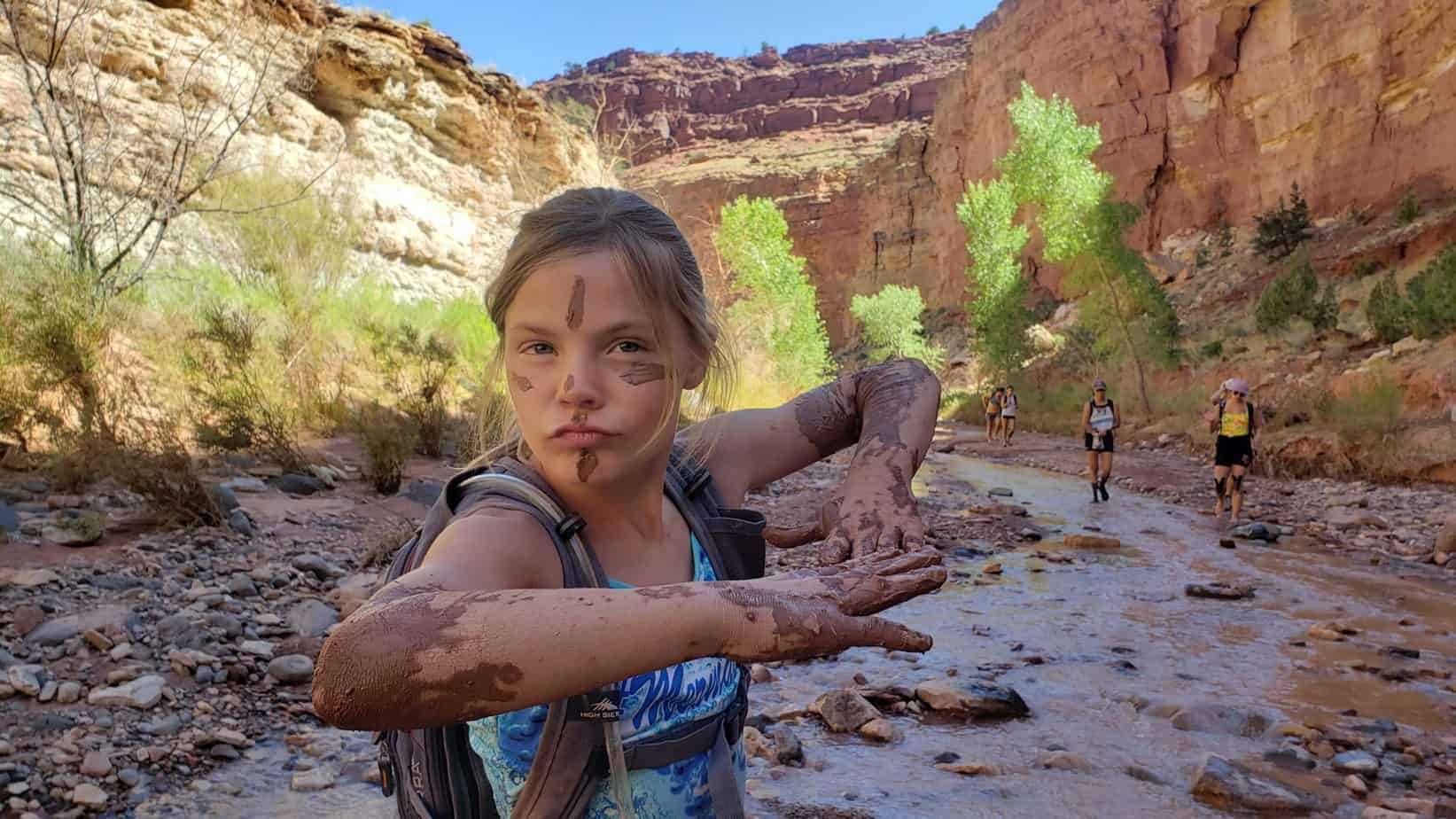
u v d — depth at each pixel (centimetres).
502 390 95
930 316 7344
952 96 7412
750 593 69
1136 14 5366
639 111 13275
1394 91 4025
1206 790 321
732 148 12250
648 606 64
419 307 1633
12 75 1105
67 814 273
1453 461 1249
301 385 954
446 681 59
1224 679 464
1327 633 546
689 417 105
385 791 98
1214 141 5062
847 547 90
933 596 637
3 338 668
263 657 394
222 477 684
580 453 79
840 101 12738
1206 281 4450
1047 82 6031
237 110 1403
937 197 8294
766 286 2717
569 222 80
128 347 812
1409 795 330
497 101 2302
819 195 9181
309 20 1812
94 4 1133
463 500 84
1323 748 369
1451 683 458
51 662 361
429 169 2038
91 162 988
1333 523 991
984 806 310
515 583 74
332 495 698
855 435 116
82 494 579
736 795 92
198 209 1073
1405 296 2720
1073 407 2983
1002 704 404
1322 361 2286
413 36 2039
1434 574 748
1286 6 4550
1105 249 3033
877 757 353
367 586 478
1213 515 1075
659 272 80
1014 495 1238
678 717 88
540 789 80
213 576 476
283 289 1128
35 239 867
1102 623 568
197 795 292
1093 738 378
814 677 451
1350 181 4191
